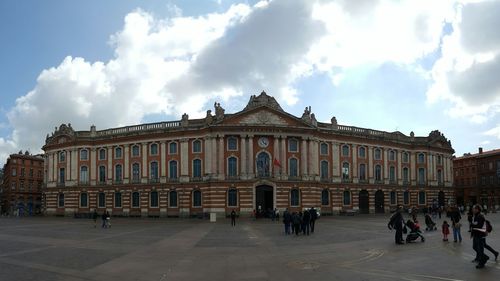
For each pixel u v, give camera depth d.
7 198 128.50
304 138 73.00
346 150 81.00
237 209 69.00
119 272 18.95
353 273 17.89
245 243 30.33
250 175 69.56
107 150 80.38
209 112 72.56
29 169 128.62
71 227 49.88
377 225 48.66
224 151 70.62
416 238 29.12
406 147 90.81
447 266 19.11
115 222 60.97
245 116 71.50
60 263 21.48
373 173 84.06
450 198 95.56
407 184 89.06
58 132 85.00
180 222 59.25
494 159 116.44
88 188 80.62
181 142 73.88
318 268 19.30
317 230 41.69
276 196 69.69
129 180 77.38
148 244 30.03
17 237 36.34
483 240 18.69
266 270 19.08
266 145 71.31
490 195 116.94
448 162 96.75
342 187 78.88
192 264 20.94
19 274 18.58
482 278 16.44
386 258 21.84
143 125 77.88
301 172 72.44
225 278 17.41
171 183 73.56
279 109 72.19
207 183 70.38
